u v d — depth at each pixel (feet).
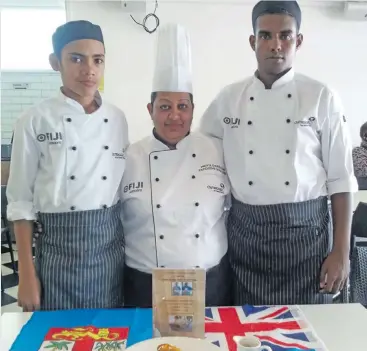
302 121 4.50
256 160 4.58
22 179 4.34
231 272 4.97
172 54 4.48
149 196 4.54
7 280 10.35
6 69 14.37
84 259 4.35
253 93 4.66
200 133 4.94
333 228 4.69
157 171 4.64
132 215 4.66
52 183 4.29
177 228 4.47
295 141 4.49
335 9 12.50
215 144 4.88
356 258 5.06
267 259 4.65
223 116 4.87
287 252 4.60
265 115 4.60
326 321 3.70
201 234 4.52
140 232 4.62
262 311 3.87
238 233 4.80
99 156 4.40
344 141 4.60
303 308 3.95
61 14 14.19
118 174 4.55
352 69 12.89
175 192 4.56
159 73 4.53
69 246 4.32
